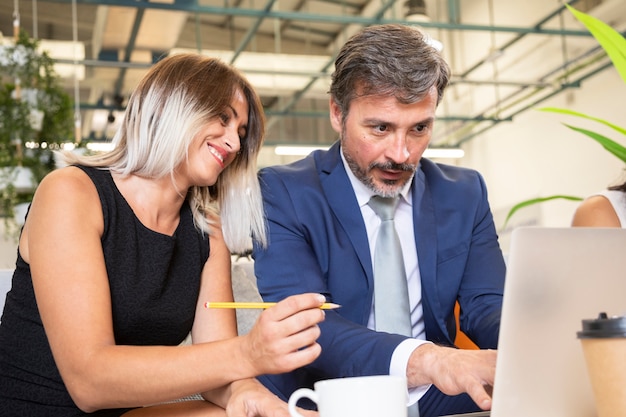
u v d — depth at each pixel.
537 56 9.73
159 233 1.26
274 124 11.59
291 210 1.52
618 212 1.73
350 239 1.50
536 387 0.70
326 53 10.14
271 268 1.48
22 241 1.20
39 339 1.15
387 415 0.62
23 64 5.78
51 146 5.71
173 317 1.25
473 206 1.60
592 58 8.95
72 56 9.09
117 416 1.15
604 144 1.24
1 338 1.18
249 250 1.41
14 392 1.14
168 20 8.68
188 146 1.24
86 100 9.90
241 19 9.31
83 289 1.07
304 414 0.93
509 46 9.56
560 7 8.77
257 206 1.40
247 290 1.65
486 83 9.93
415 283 1.55
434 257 1.52
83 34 8.90
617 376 0.63
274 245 1.49
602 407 0.65
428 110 1.40
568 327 0.70
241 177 1.38
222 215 1.38
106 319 1.07
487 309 1.50
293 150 10.66
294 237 1.50
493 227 1.64
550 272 0.70
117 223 1.21
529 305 0.69
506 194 11.16
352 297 1.48
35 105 5.69
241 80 1.32
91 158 1.25
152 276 1.23
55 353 1.05
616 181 1.80
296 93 10.66
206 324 1.33
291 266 1.47
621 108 8.80
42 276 1.08
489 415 0.88
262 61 10.00
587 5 8.54
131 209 1.24
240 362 0.94
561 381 0.71
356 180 1.53
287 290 1.46
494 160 11.36
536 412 0.71
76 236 1.11
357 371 1.18
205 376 0.95
